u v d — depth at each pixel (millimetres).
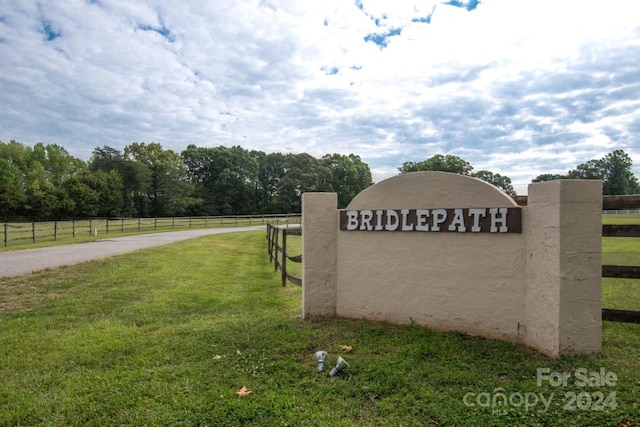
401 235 4695
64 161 67500
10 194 48625
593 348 3588
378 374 3301
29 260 10977
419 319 4574
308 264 5176
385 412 2736
